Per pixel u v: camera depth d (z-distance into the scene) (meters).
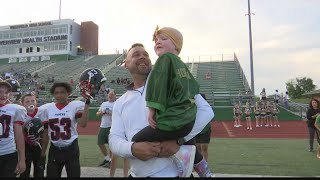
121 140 2.56
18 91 6.58
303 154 11.07
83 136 19.42
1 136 4.48
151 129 2.36
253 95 28.25
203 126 2.46
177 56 2.40
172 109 2.27
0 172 4.53
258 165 8.81
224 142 15.56
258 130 21.56
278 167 8.50
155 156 2.39
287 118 25.47
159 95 2.26
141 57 2.67
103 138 8.67
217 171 7.92
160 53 2.56
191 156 2.49
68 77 41.12
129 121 2.58
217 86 35.22
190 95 2.32
